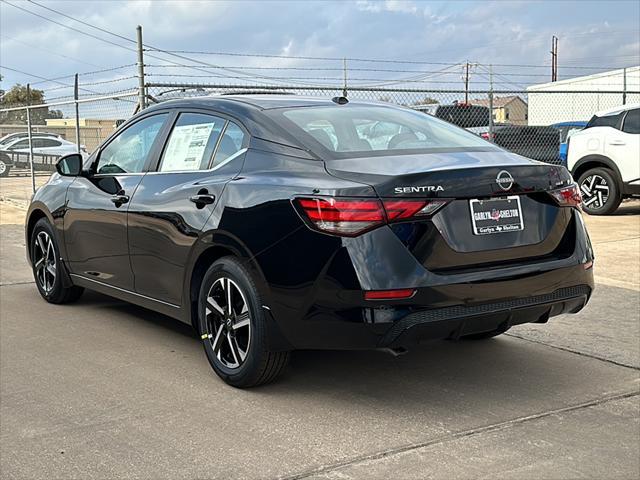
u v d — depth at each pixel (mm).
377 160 3914
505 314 3775
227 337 4199
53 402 3984
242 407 3910
